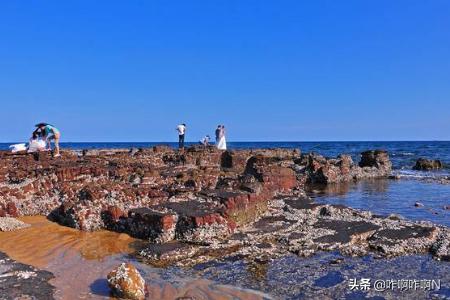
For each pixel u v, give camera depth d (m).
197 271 10.13
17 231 13.50
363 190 27.98
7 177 16.64
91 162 19.53
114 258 11.08
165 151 29.58
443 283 9.48
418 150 96.81
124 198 14.38
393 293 8.95
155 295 8.77
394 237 12.63
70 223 14.09
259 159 29.14
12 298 8.12
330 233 13.05
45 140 22.59
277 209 16.30
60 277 9.58
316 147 125.00
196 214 12.57
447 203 21.91
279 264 10.63
